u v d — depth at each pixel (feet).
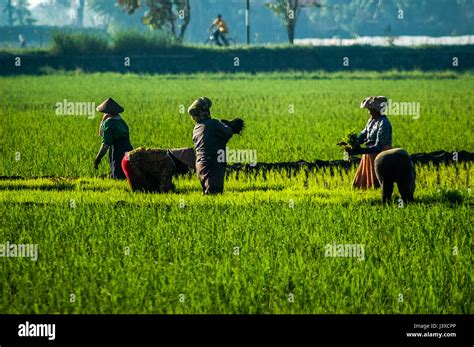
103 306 55.01
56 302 55.93
